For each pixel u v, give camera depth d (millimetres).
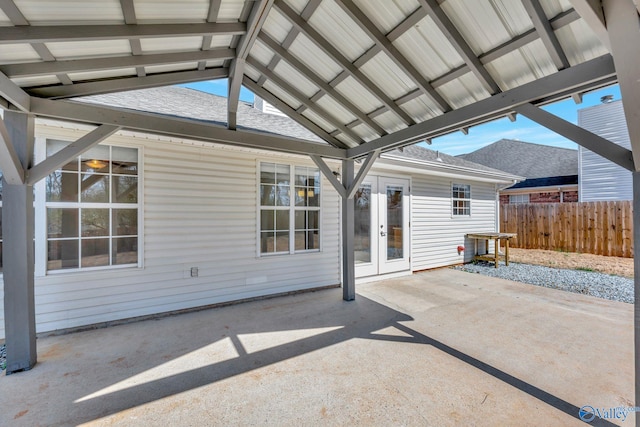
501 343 3170
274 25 2816
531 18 1997
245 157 4781
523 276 6430
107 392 2342
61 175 3604
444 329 3568
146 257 4035
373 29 2506
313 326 3695
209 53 2961
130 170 3988
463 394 2297
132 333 3502
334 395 2299
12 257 2598
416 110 3381
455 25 2293
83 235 3715
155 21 2297
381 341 3246
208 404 2201
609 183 10570
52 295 3486
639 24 1393
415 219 7031
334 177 4590
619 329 3510
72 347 3129
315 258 5520
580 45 2164
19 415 2072
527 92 2414
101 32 2158
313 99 3812
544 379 2490
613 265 7105
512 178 8875
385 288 5566
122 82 3000
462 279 6273
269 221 5094
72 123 3332
